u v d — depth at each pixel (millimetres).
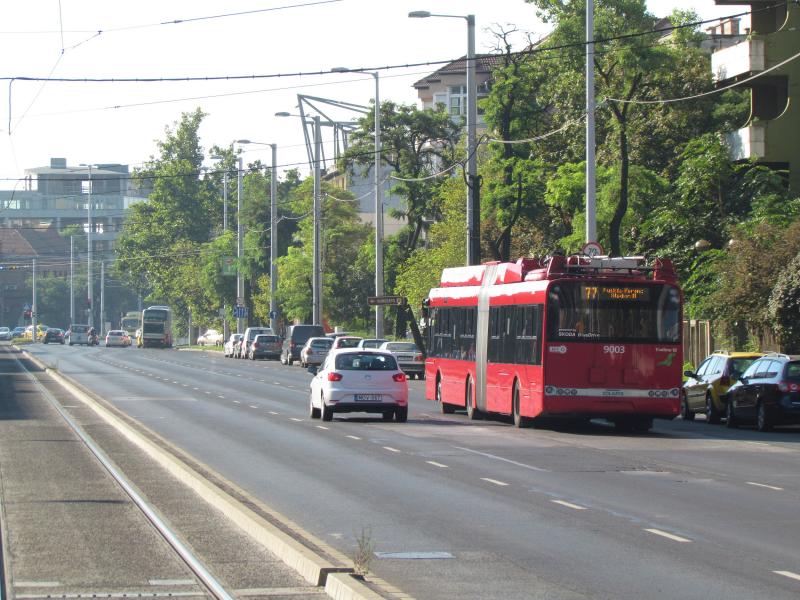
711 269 54344
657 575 13508
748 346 52219
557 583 13008
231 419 38469
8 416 38312
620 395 34188
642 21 65312
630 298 34469
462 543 15586
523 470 24469
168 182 160375
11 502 18875
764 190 61344
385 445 29844
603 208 63312
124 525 16562
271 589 12289
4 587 12328
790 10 68625
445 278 45219
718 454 28453
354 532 16453
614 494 20734
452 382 42812
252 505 18094
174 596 11992
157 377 69250
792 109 68375
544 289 34469
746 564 14234
